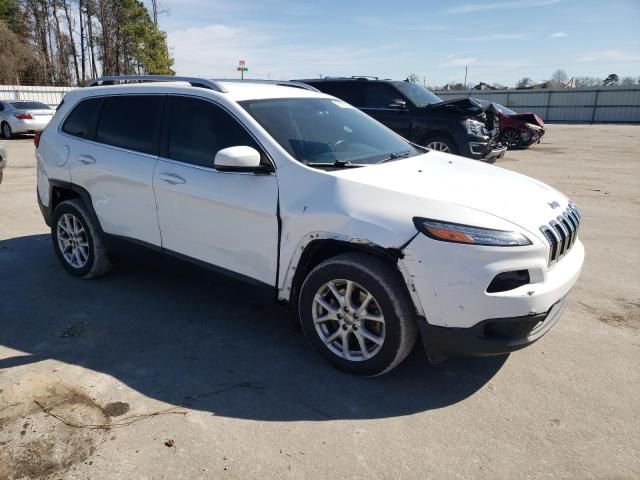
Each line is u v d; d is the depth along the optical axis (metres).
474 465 2.46
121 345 3.60
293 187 3.23
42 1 44.69
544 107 40.88
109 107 4.39
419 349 3.57
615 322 3.97
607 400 2.98
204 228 3.67
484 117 10.70
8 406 2.87
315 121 3.85
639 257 5.51
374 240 2.87
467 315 2.77
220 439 2.63
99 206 4.38
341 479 2.37
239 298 4.40
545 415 2.85
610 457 2.52
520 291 2.77
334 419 2.81
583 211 7.57
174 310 4.16
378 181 3.12
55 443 2.58
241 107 3.60
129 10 45.19
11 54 38.41
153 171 3.91
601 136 22.78
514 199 3.12
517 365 3.36
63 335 3.73
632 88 37.50
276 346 3.61
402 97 10.74
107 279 4.79
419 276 2.80
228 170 3.24
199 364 3.36
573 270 3.13
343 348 3.21
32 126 18.33
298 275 3.30
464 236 2.73
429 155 4.09
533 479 2.38
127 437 2.63
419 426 2.75
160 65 47.38
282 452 2.54
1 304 4.25
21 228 6.50
